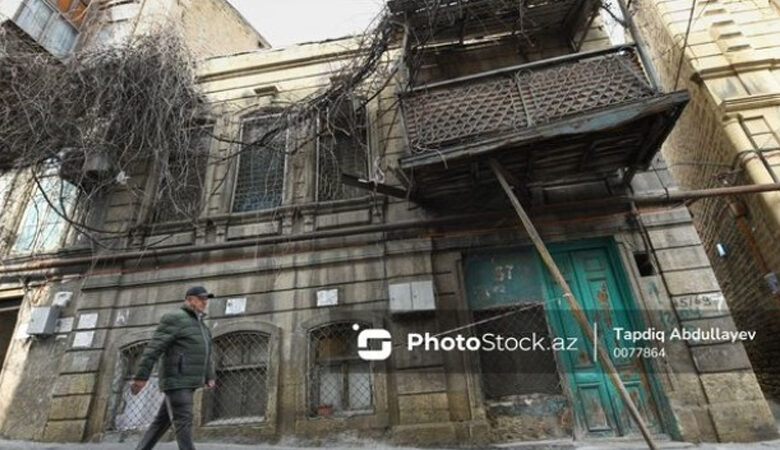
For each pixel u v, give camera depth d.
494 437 5.96
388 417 6.16
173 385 4.22
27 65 7.94
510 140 5.48
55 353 7.37
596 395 6.00
